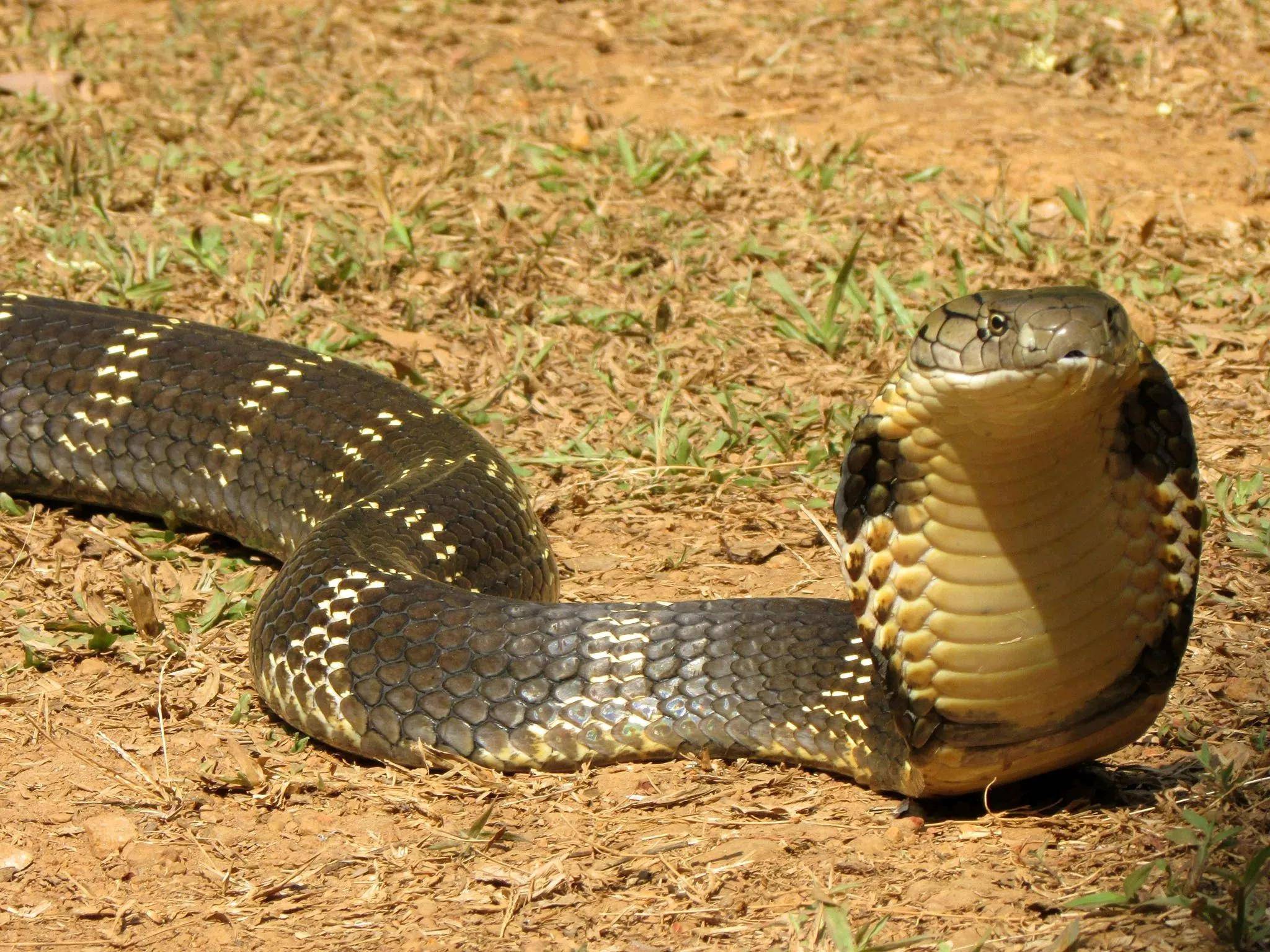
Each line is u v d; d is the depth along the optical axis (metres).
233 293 19.50
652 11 32.28
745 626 10.97
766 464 16.39
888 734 10.16
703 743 10.84
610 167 23.52
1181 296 19.66
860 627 8.70
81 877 9.54
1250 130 25.44
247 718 11.73
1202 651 11.95
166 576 14.26
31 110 25.45
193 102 26.44
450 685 10.97
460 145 24.05
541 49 30.17
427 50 29.83
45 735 11.25
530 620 11.12
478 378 18.16
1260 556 13.51
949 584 8.36
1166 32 29.80
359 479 15.05
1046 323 7.40
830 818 9.92
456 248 20.94
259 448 15.75
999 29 29.88
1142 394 8.05
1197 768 10.11
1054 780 10.00
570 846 9.68
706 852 9.48
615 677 10.92
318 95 27.02
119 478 15.95
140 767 10.80
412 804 10.38
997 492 8.06
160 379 16.03
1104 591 8.39
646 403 17.70
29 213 21.61
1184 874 8.49
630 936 8.59
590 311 19.38
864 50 29.52
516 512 14.00
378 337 18.73
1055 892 8.62
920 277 20.03
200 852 9.79
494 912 8.97
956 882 8.80
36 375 16.03
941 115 26.44
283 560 15.59
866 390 17.66
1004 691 8.62
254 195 22.27
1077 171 23.91
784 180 23.31
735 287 20.03
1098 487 8.12
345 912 9.08
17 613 13.20
